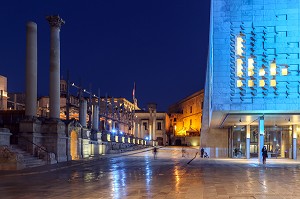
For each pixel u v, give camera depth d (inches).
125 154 2605.8
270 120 1937.7
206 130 2605.8
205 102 2608.3
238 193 661.3
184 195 642.2
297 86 1558.8
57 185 812.0
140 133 4626.0
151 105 5324.8
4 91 2487.7
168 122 5625.0
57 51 1662.2
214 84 1587.1
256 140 2420.0
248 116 1754.4
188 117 5260.8
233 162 1793.8
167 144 5447.8
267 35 1581.0
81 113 2113.7
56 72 1647.4
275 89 1563.7
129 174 1092.5
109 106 3718.0
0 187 781.3
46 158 1453.0
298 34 1573.6
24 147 1439.5
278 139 2313.0
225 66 1589.6
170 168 1358.3
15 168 1181.1
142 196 634.8
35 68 1560.0
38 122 1525.6
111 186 784.9
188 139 5004.9
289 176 1006.4
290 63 1567.4
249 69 1578.5
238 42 1592.0
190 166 1477.6
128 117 3991.1
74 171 1205.7
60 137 1593.3
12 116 1747.0
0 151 1190.9
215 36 1600.6
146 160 1956.2
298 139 2170.3
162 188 744.3
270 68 1572.3
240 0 1600.6
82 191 708.0
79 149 1897.1
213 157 2452.0
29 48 1547.7
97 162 1723.7
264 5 1590.8
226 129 2487.7
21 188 762.2
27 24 1552.7
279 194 644.7
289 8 1581.0
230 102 1574.8
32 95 1537.9
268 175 1041.5
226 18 1601.9
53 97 1630.2
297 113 1633.9
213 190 706.2
